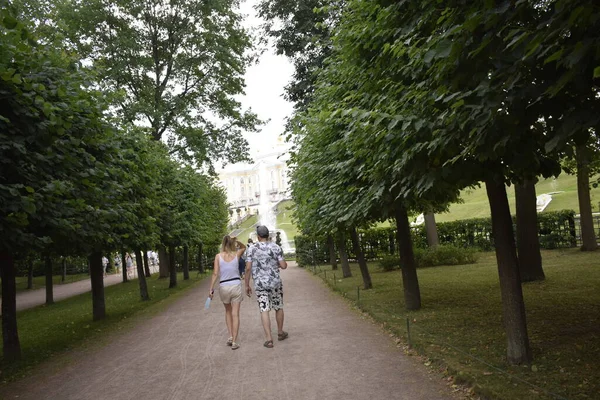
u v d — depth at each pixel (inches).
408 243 362.3
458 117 153.9
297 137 456.8
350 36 245.8
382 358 232.7
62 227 287.1
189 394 199.9
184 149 1088.8
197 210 909.8
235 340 278.5
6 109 255.0
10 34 228.2
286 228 2544.3
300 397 185.9
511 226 205.2
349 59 262.8
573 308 299.4
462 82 159.2
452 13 151.3
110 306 648.4
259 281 280.5
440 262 729.6
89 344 347.3
